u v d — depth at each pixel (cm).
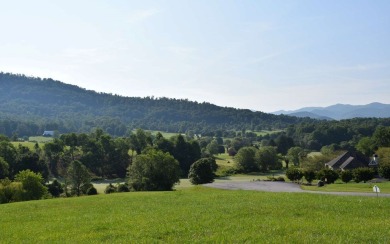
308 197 3638
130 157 16400
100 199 4497
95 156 15162
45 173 12950
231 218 2419
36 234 2283
